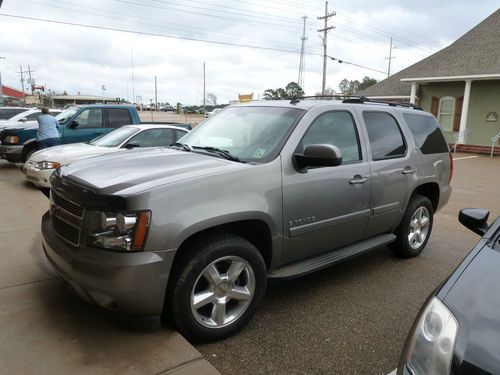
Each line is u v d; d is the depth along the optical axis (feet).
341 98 15.97
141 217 8.95
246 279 10.80
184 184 9.66
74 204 9.80
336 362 10.00
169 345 9.65
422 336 6.71
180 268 9.65
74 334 9.95
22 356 9.04
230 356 10.02
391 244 17.16
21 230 17.85
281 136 12.09
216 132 13.84
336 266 16.22
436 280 15.07
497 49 67.97
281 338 10.90
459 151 68.18
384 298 13.47
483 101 68.18
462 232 21.61
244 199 10.49
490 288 7.06
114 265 8.84
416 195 17.24
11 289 12.14
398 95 80.38
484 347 5.91
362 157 14.07
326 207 12.57
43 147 33.09
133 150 13.57
